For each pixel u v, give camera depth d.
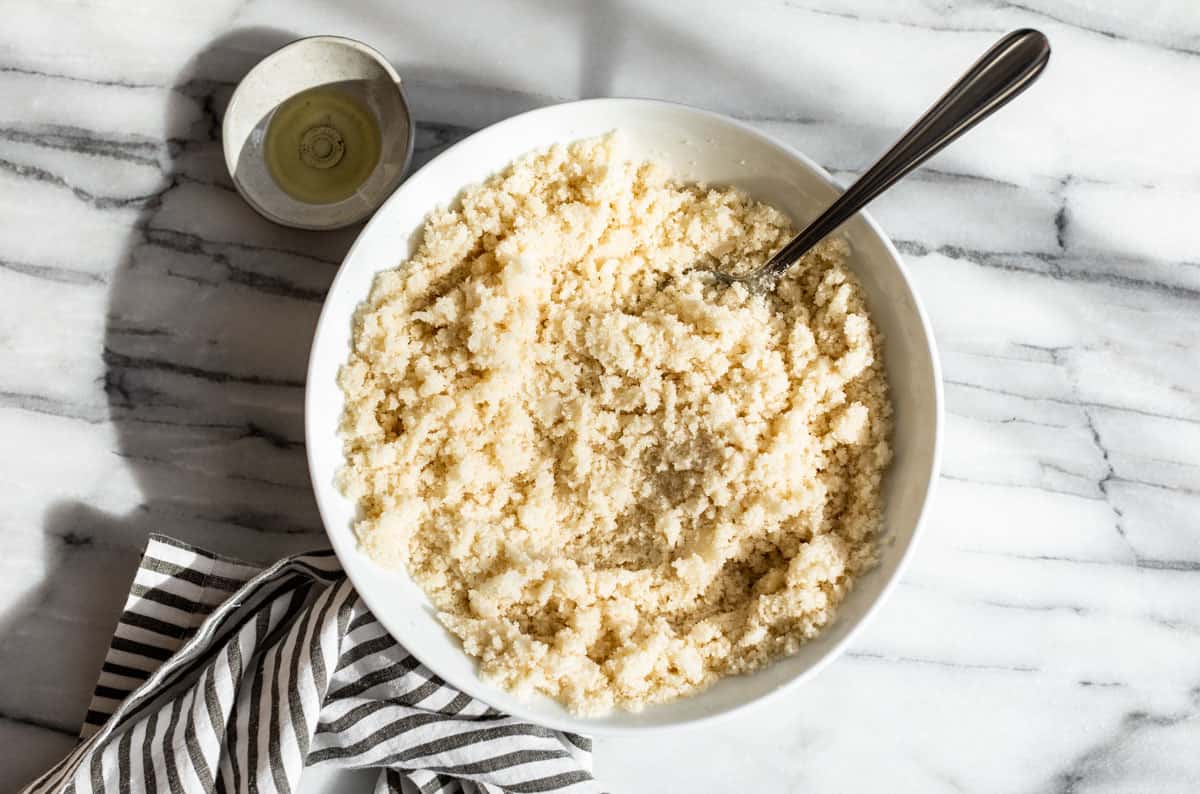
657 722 0.67
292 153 0.75
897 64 0.75
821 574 0.68
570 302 0.71
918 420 0.69
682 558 0.69
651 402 0.69
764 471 0.69
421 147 0.75
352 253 0.68
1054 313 0.75
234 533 0.75
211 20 0.75
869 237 0.69
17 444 0.75
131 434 0.75
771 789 0.75
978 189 0.75
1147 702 0.75
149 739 0.70
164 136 0.75
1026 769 0.75
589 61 0.75
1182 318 0.75
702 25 0.75
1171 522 0.75
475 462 0.69
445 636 0.69
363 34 0.75
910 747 0.75
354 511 0.70
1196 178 0.75
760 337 0.69
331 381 0.69
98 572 0.75
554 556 0.69
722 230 0.71
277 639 0.74
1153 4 0.75
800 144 0.75
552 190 0.71
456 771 0.72
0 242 0.75
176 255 0.75
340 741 0.72
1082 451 0.75
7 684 0.75
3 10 0.75
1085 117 0.75
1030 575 0.75
